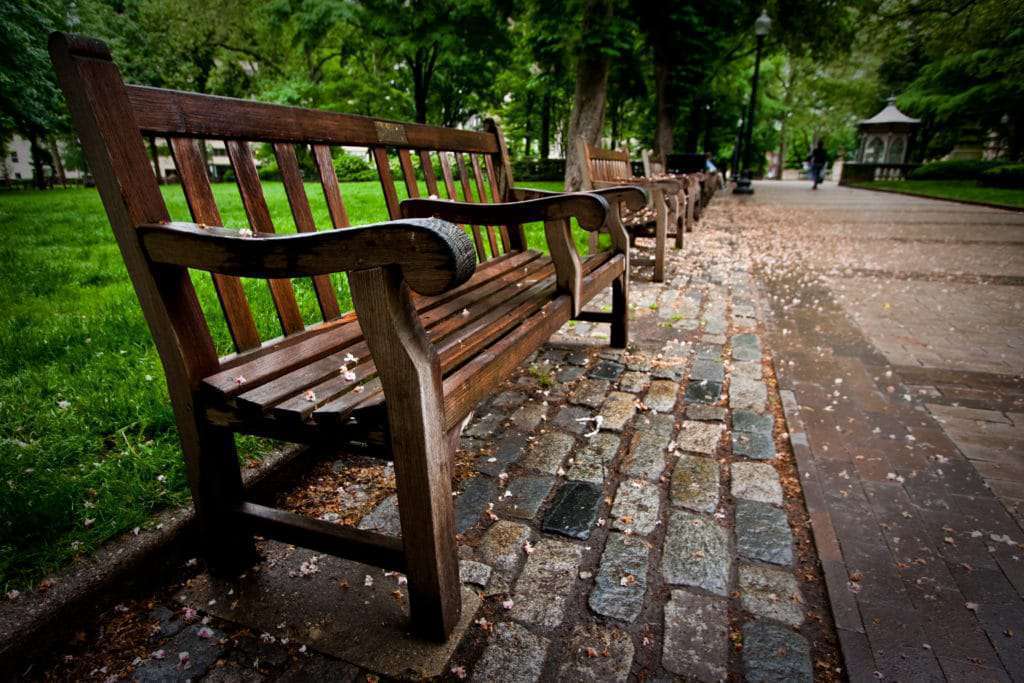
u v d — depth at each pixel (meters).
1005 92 22.17
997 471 2.10
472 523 1.86
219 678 1.31
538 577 1.61
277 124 1.69
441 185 11.98
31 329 3.26
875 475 2.08
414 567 1.32
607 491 2.03
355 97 23.83
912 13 17.38
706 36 15.95
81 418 2.21
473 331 1.70
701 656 1.34
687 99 18.05
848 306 4.55
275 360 1.53
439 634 1.37
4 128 24.67
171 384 1.38
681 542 1.74
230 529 1.55
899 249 7.62
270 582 1.60
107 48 1.21
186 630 1.45
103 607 1.48
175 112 1.37
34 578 1.43
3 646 1.27
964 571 1.59
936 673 1.28
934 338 3.70
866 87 35.53
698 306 4.55
